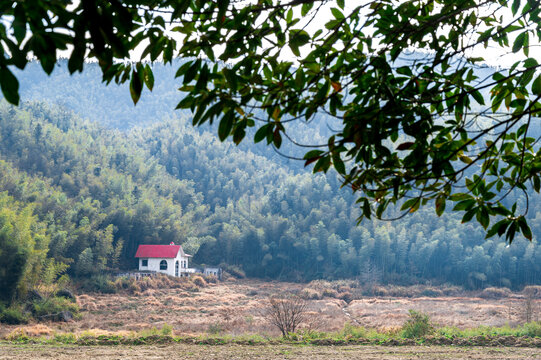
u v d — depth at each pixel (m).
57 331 38.66
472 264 115.38
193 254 120.19
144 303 64.69
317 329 37.28
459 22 3.52
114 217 108.19
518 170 3.45
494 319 50.59
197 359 20.14
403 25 3.12
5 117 155.62
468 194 3.38
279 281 119.94
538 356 21.86
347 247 125.94
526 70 2.99
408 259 123.88
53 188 123.19
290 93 2.94
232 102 2.70
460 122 3.20
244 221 140.62
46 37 1.78
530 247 115.81
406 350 23.61
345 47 3.02
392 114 2.88
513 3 3.03
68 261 78.06
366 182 3.10
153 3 2.52
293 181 169.25
